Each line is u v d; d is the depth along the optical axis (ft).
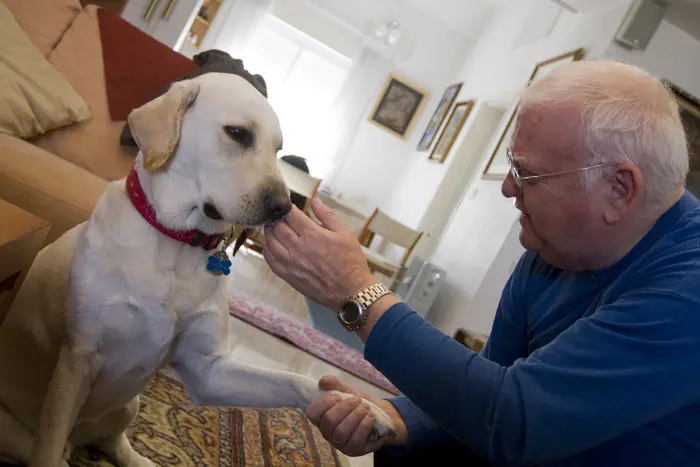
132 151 8.40
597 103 3.28
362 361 11.34
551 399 3.04
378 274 19.30
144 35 8.84
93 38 8.56
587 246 3.48
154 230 3.74
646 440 3.25
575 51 15.31
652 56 14.14
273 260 3.81
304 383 3.86
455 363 3.31
